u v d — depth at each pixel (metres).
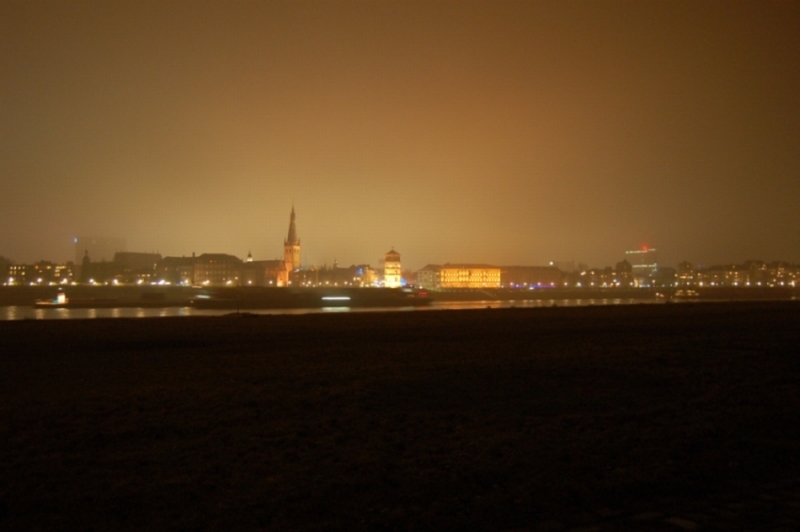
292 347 28.67
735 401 16.73
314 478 9.88
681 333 37.94
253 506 8.70
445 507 8.83
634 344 30.67
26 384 18.34
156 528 7.93
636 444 12.30
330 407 15.25
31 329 37.06
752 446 12.36
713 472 10.71
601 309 66.88
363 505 8.83
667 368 22.39
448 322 45.62
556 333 37.12
